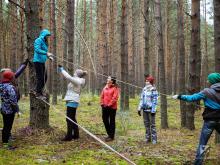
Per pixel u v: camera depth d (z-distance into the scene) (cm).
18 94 889
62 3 2762
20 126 1156
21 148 856
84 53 3838
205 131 723
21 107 1694
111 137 1002
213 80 731
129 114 1681
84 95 3002
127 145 955
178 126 1426
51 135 982
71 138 959
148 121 1020
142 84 3950
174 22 4009
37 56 911
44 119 1009
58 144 910
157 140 1072
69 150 855
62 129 1102
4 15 3169
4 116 869
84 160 766
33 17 992
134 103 2284
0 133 1036
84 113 1672
